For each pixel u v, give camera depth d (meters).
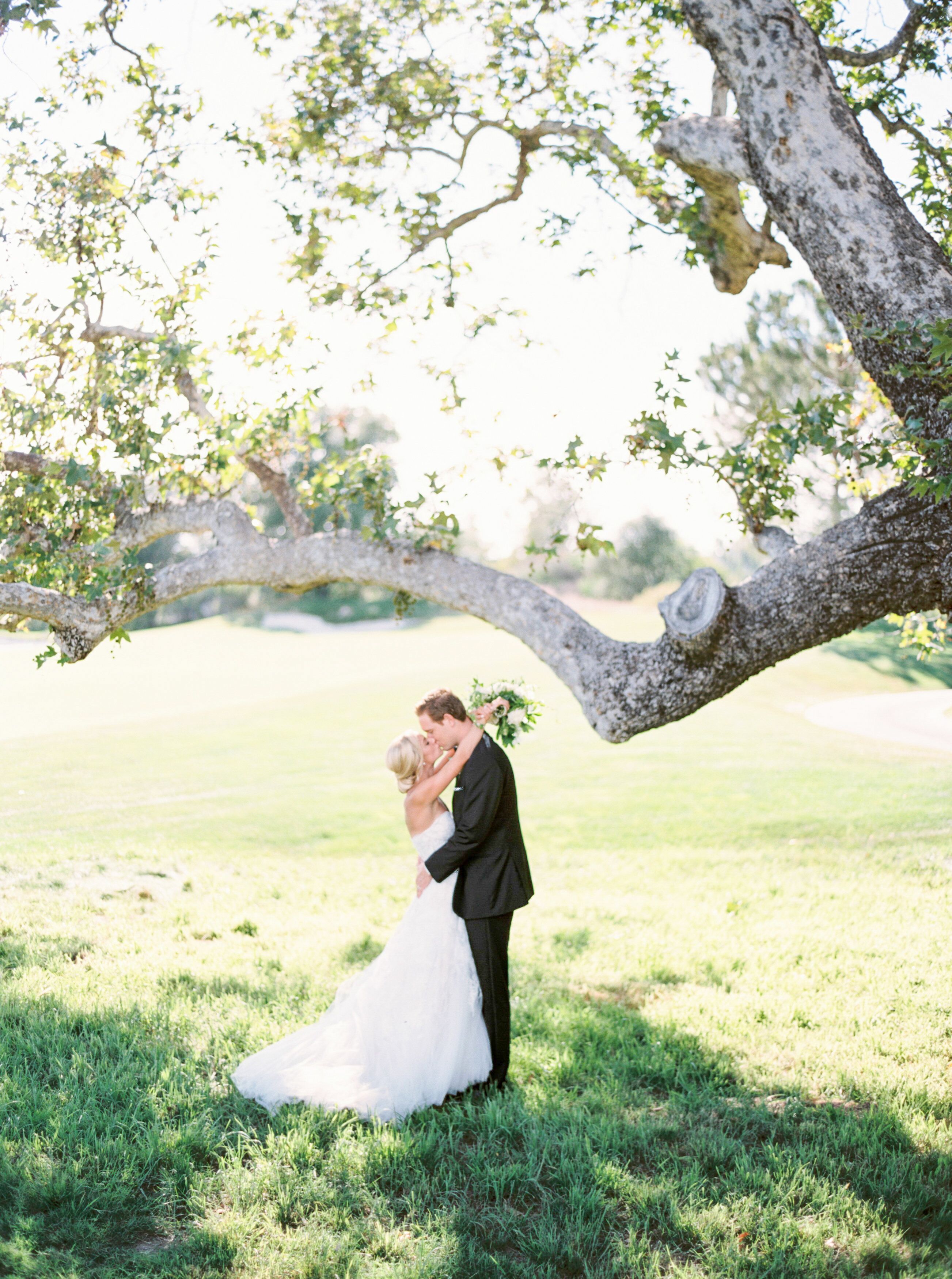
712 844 12.57
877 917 8.30
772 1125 4.24
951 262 4.92
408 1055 4.46
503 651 36.09
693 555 49.16
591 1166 3.84
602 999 6.15
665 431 5.44
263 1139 4.10
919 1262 3.24
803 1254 3.25
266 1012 5.58
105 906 8.66
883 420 6.55
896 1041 5.20
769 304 30.08
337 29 7.46
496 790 4.65
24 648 38.94
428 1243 3.35
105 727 21.73
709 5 4.88
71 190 7.30
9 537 6.88
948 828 12.72
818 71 4.85
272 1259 3.25
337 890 9.98
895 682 34.34
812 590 4.77
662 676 5.06
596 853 12.28
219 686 29.09
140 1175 3.72
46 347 7.36
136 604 6.40
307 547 6.14
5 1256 3.18
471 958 4.70
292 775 17.73
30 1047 4.85
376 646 40.16
